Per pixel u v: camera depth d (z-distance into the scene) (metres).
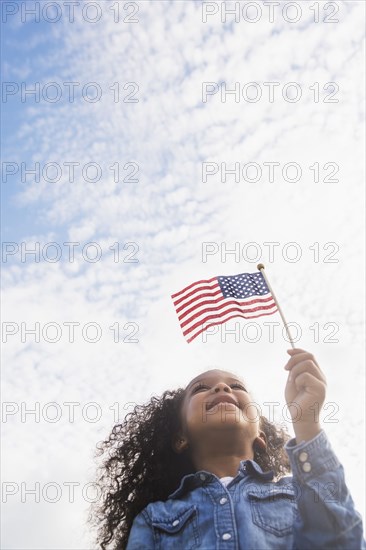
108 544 2.16
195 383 2.12
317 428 1.89
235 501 1.91
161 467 2.16
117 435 2.28
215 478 1.95
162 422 2.22
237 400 2.05
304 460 1.86
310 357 1.94
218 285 2.32
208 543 1.86
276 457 2.23
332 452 1.88
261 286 2.31
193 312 2.30
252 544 1.84
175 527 1.90
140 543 1.91
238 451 2.02
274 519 1.89
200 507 1.92
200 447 2.04
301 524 1.84
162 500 2.13
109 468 2.24
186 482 1.97
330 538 1.82
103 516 2.19
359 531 1.84
